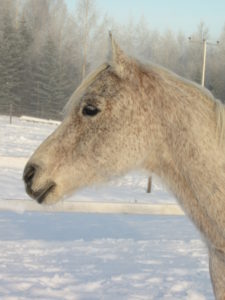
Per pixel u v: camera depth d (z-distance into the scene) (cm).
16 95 4409
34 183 287
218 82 3238
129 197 1193
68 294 534
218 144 262
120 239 806
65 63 4272
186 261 676
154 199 1186
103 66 291
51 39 4366
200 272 625
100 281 579
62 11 4894
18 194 1128
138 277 598
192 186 263
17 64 4419
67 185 288
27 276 590
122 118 275
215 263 274
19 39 4550
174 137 267
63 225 927
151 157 278
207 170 258
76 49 4216
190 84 279
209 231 266
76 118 285
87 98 282
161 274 612
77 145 283
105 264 654
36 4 4947
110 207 918
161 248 749
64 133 287
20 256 684
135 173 288
